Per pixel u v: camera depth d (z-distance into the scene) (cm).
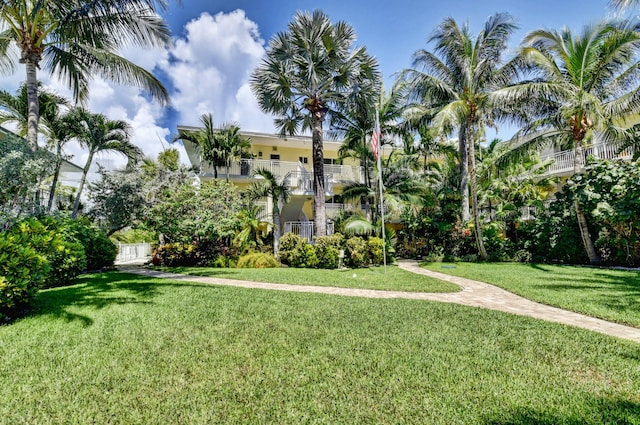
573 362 367
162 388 308
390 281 963
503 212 1733
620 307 605
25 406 277
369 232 1527
